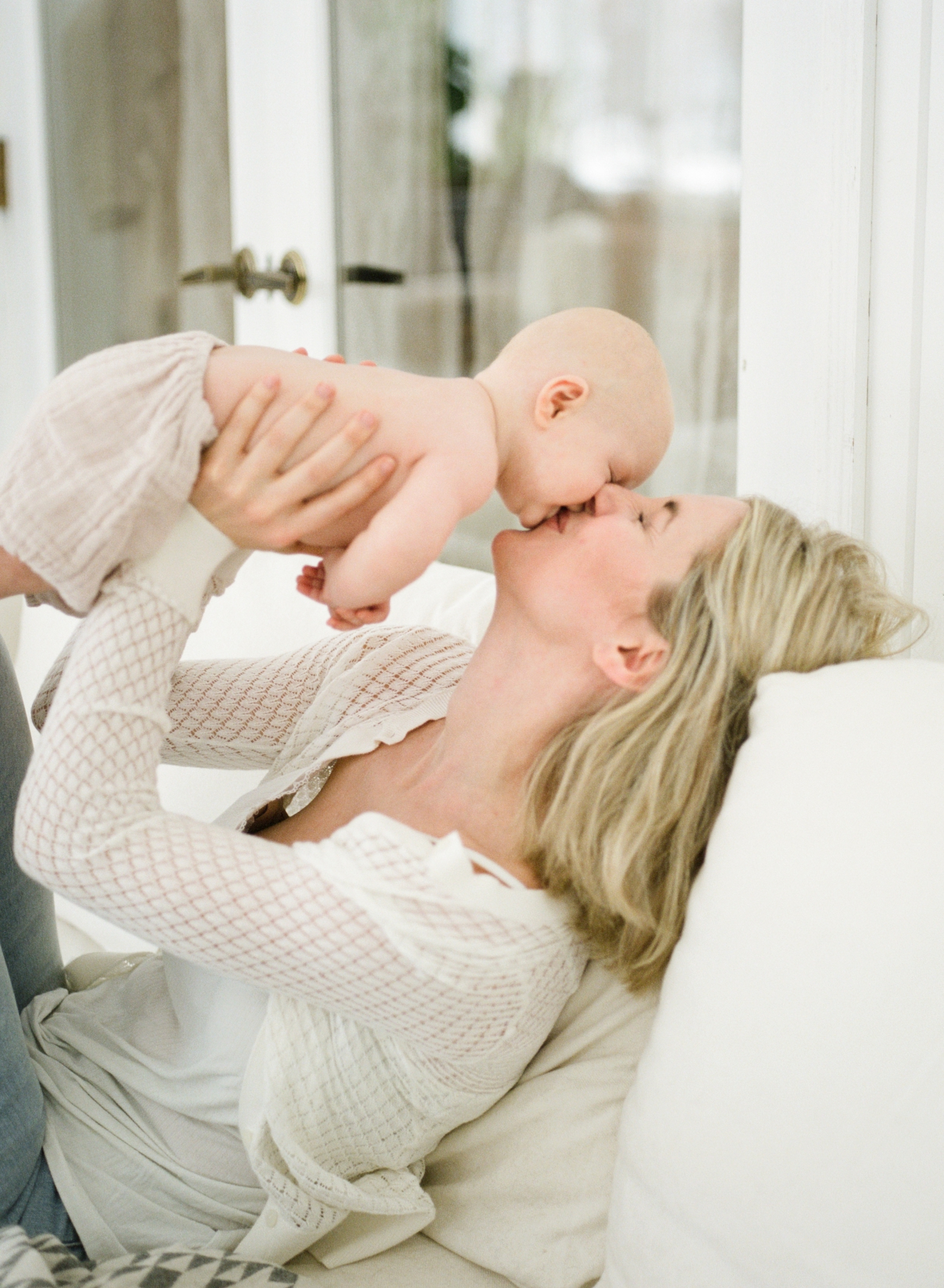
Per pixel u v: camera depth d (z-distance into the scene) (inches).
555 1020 36.9
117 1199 35.2
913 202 44.5
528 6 65.9
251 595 58.8
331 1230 35.4
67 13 90.5
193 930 30.4
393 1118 34.8
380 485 31.9
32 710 41.7
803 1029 27.7
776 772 30.5
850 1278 26.0
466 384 34.2
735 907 29.7
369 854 30.9
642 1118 30.8
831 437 48.3
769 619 33.7
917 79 43.6
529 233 69.1
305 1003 34.2
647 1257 29.9
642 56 60.8
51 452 28.9
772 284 50.3
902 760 29.3
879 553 47.6
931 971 26.5
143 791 31.2
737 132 57.0
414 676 40.9
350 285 78.7
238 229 83.4
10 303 101.2
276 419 31.1
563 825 32.9
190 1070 35.9
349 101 75.5
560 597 34.1
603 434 35.1
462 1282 34.7
